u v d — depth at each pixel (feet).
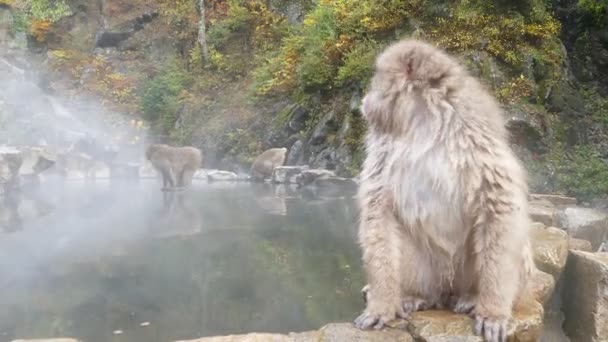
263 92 55.62
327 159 43.47
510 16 38.88
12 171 35.88
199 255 18.38
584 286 12.63
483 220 8.74
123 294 14.37
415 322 9.30
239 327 12.11
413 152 9.02
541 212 18.33
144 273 16.25
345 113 44.68
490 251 8.74
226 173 46.19
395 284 9.45
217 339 9.37
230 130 56.03
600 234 18.10
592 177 31.07
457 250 9.31
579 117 38.45
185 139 59.72
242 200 31.86
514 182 8.74
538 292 11.20
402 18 44.34
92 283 15.40
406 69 9.06
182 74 68.33
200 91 65.41
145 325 12.35
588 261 12.60
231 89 63.16
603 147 37.50
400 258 9.53
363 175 9.66
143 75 72.23
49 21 79.97
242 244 19.95
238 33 68.69
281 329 12.09
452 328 9.07
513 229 8.66
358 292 14.37
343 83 45.96
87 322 12.50
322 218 25.16
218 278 15.78
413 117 9.08
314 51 49.06
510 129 34.50
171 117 63.57
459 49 38.22
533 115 35.29
